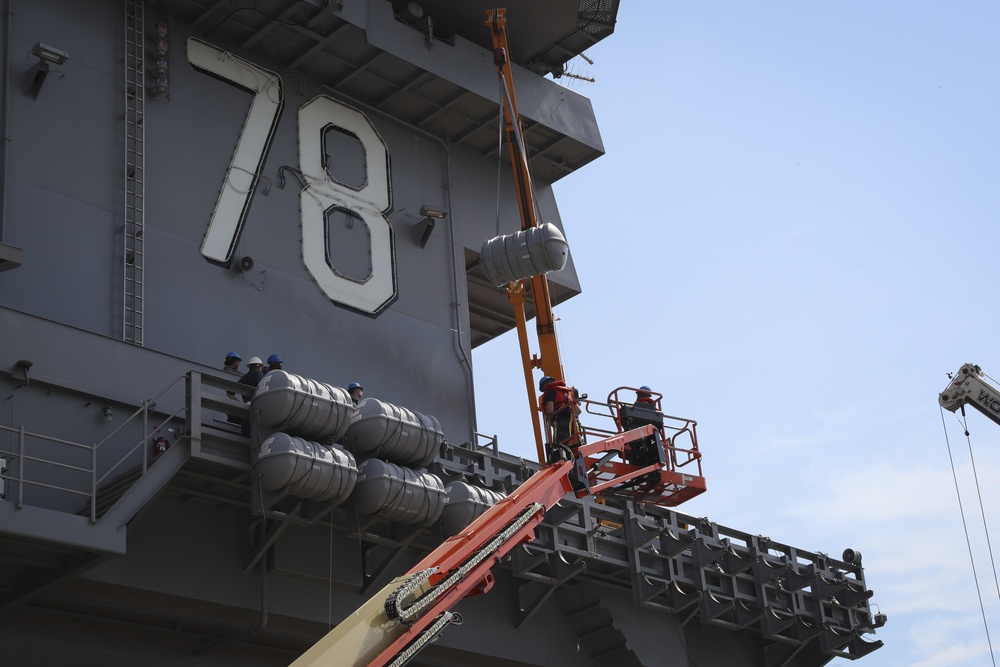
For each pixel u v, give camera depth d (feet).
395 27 112.78
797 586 118.42
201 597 83.46
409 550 96.63
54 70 94.58
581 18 122.52
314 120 110.83
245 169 103.91
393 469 87.71
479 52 119.14
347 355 104.94
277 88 108.99
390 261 111.86
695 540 110.01
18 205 89.10
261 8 104.63
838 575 124.06
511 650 101.55
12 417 81.87
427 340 111.86
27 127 91.50
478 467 101.09
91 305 90.33
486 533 80.23
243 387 84.58
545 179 130.21
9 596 78.28
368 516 87.92
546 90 124.67
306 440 83.30
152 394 88.07
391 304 110.32
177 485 83.56
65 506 82.38
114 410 86.43
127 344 88.12
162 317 94.17
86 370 85.61
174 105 101.09
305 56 109.09
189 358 94.79
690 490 109.70
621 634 106.01
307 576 88.84
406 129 118.73
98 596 80.48
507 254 105.09
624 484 105.60
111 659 83.41
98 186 93.81
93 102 95.96
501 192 125.29
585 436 104.78
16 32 93.50
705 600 110.73
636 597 105.40
